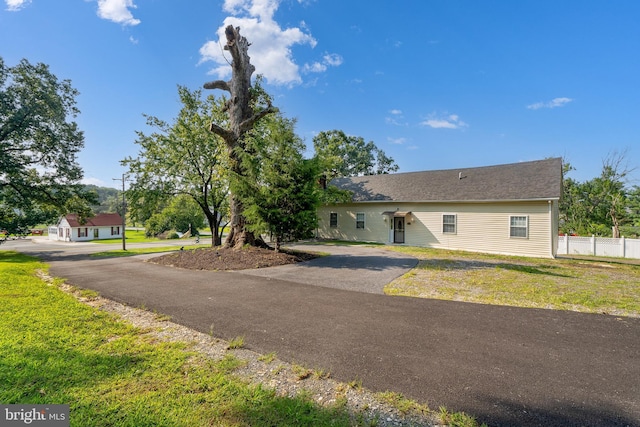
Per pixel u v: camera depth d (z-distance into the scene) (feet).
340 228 70.28
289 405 7.95
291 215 36.11
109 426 7.01
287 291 21.39
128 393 8.41
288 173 36.29
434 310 16.97
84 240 148.25
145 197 64.13
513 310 16.99
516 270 30.55
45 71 65.82
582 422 7.51
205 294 20.54
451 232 54.75
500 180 53.47
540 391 8.91
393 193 63.72
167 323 14.76
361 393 8.75
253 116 41.52
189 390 8.64
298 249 49.62
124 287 22.79
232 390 8.68
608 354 11.45
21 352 10.78
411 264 34.06
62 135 70.79
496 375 9.84
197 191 69.72
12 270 31.89
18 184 67.21
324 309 17.11
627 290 21.90
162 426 7.07
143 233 191.21
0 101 61.05
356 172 128.67
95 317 15.39
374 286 22.98
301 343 12.36
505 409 8.03
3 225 75.51
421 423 7.44
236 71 41.81
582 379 9.61
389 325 14.52
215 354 11.23
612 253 52.13
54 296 19.72
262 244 42.29
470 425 7.34
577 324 14.73
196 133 63.82
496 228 50.03
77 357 10.53
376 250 48.88
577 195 86.74
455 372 10.02
